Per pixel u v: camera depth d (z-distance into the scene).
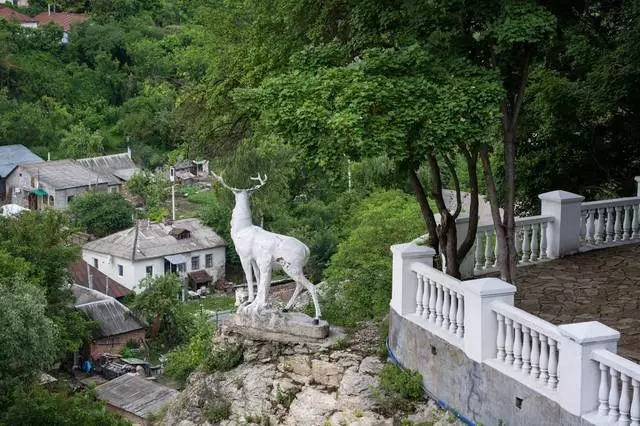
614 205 18.27
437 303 13.76
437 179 15.82
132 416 37.78
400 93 12.73
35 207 80.75
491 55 14.34
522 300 15.19
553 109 22.64
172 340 50.75
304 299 18.23
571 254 17.80
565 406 11.05
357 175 38.88
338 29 18.08
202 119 24.16
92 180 81.31
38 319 28.91
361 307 16.98
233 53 22.48
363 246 25.69
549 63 23.42
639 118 23.64
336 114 12.40
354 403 14.82
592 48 21.31
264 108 13.59
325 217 52.00
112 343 48.78
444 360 13.44
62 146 93.12
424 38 14.23
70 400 22.95
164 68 108.31
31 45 109.25
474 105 12.92
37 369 28.69
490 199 14.54
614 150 24.47
